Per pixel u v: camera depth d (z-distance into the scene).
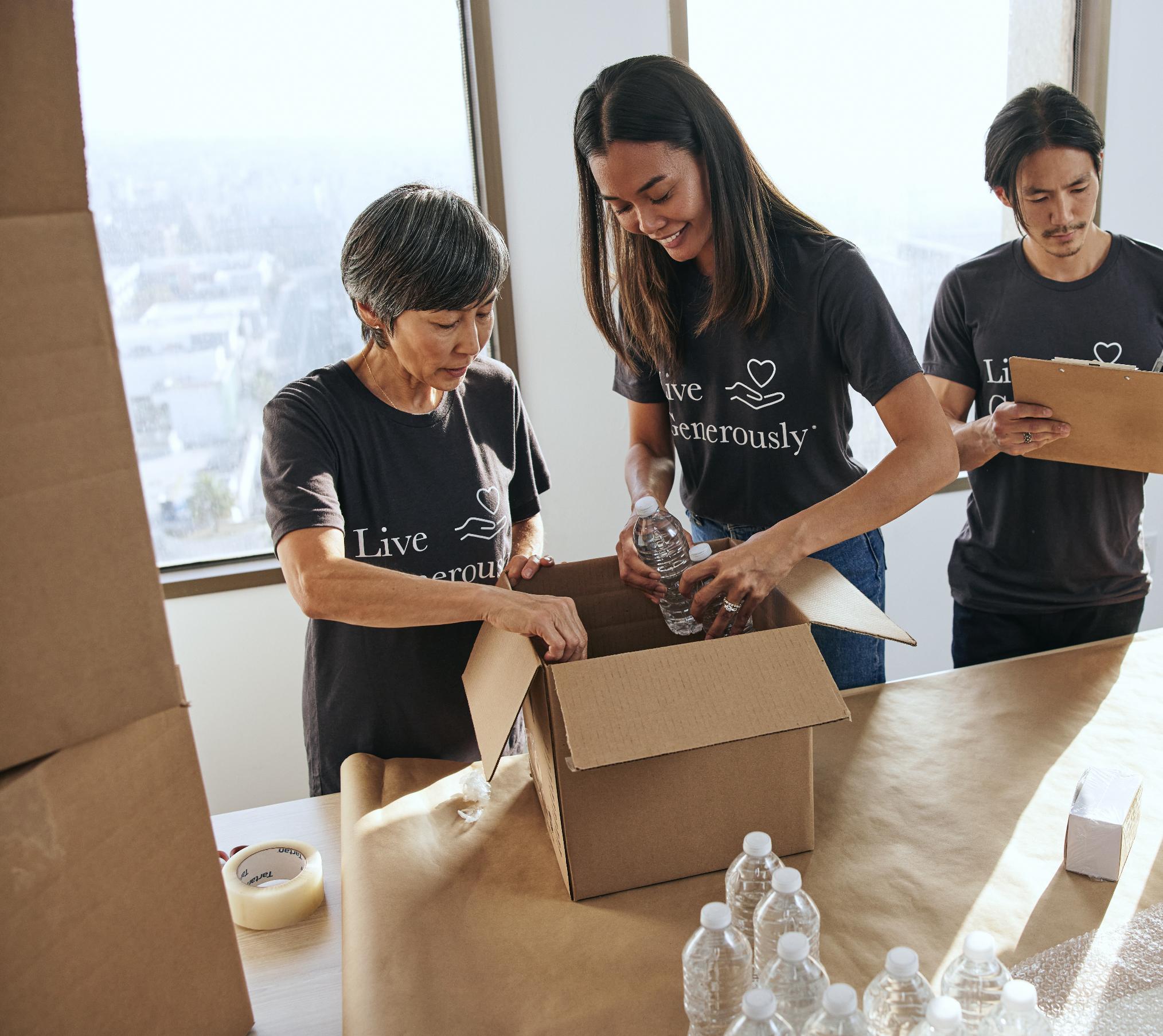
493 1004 0.93
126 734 0.80
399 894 1.08
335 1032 0.94
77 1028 0.78
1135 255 1.82
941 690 1.46
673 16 2.47
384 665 1.47
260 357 2.51
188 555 2.58
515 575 1.35
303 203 2.45
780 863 0.97
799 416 1.58
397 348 1.35
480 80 2.39
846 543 1.65
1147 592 1.96
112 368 0.75
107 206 2.35
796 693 1.02
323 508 1.32
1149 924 0.98
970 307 1.91
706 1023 0.83
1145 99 2.82
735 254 1.43
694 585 1.28
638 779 1.04
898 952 0.73
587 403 2.64
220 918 0.90
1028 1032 0.69
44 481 0.73
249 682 2.57
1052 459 1.74
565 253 2.54
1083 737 1.32
